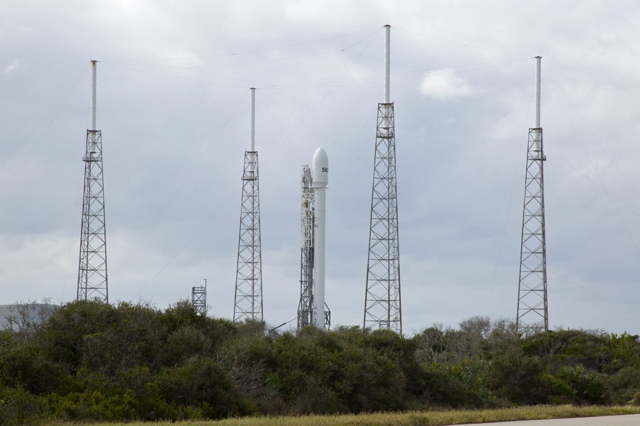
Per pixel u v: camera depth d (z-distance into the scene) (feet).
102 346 162.50
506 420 149.79
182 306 201.98
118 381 153.07
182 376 158.92
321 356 199.00
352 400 192.13
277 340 210.59
